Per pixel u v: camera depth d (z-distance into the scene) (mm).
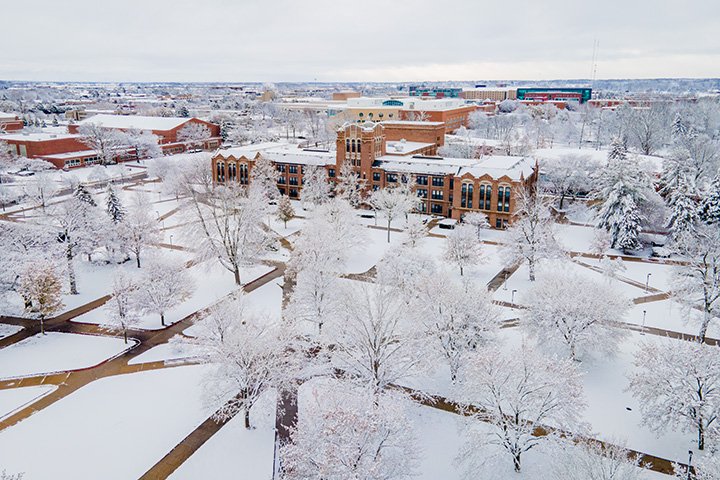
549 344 52969
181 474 39031
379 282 58625
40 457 40562
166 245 91688
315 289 57344
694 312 63469
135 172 156625
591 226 101438
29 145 155625
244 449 41750
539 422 40344
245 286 74375
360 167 115750
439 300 48469
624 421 44281
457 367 47812
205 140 197375
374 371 42719
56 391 49219
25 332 60750
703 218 84438
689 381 39375
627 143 160750
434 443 41969
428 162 114188
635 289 72000
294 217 110250
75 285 71938
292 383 46062
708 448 37812
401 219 106250
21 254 64500
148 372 52406
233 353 42500
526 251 73750
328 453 29438
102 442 42312
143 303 59094
